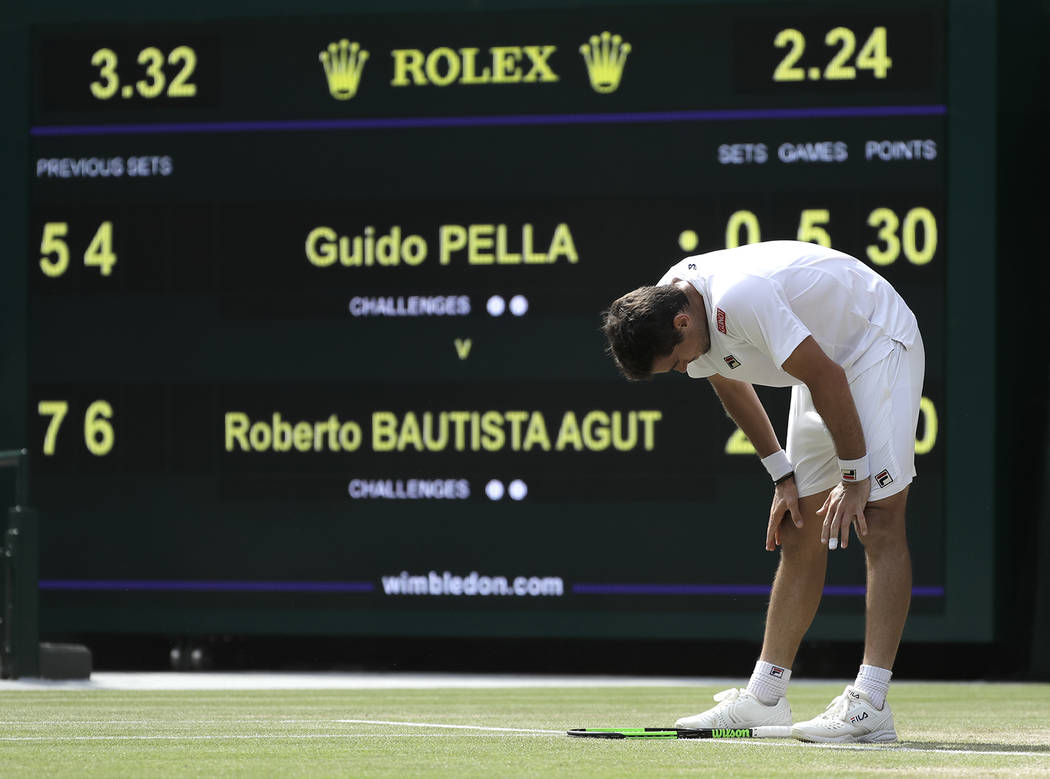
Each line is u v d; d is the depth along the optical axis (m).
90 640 22.55
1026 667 20.50
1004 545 20.42
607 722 11.27
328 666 22.56
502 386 20.75
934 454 20.09
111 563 21.34
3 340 21.66
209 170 21.42
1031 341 20.58
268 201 21.30
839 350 8.91
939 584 20.03
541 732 9.98
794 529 9.45
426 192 20.98
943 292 20.12
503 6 20.91
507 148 20.86
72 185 21.66
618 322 8.70
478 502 20.73
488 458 20.73
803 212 20.36
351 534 20.95
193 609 21.19
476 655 22.28
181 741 9.11
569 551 20.56
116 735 9.63
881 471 8.85
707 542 20.33
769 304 8.56
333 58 21.25
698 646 21.97
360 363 21.03
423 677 20.36
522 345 20.73
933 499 20.08
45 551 21.44
